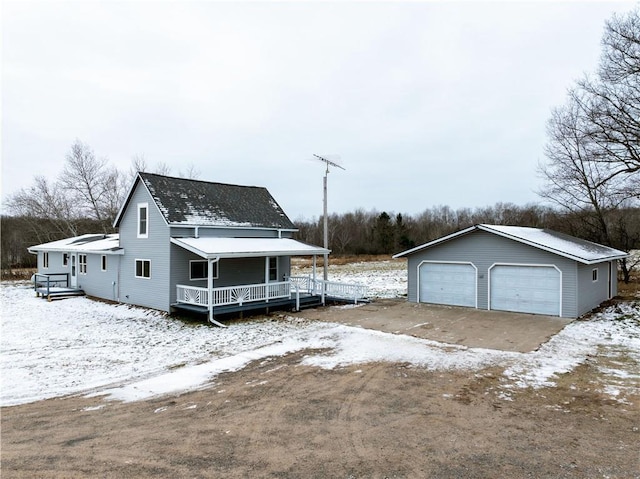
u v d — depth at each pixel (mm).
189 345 12312
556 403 7395
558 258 15898
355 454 5543
